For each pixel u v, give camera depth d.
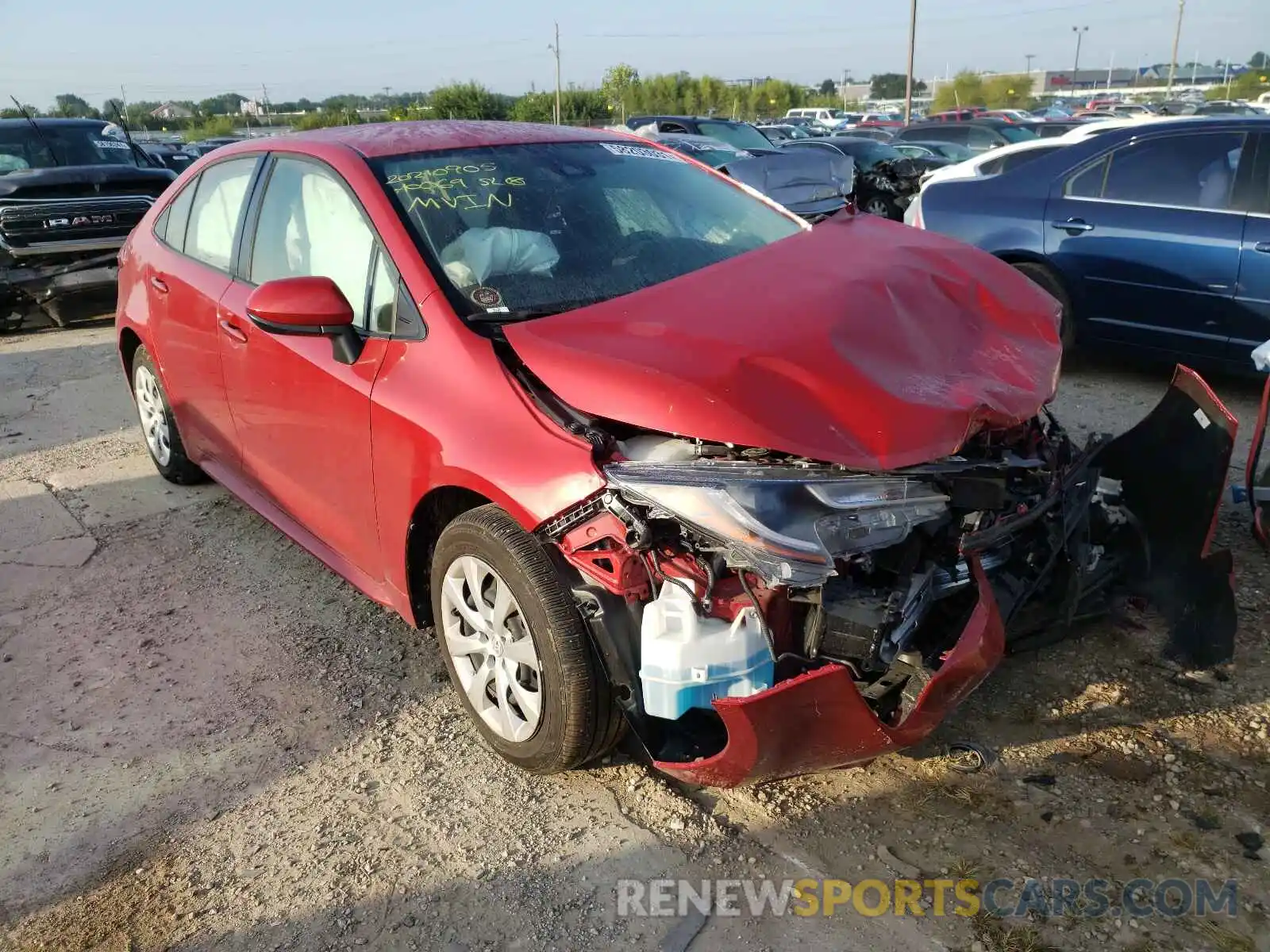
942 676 2.26
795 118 47.94
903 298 2.92
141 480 5.18
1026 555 2.81
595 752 2.64
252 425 3.76
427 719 3.11
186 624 3.75
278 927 2.36
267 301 2.90
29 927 2.40
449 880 2.46
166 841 2.65
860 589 2.40
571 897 2.39
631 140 3.99
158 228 4.62
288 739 3.05
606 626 2.41
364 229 3.18
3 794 2.87
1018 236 6.14
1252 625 3.34
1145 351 5.82
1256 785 2.63
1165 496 3.21
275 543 4.39
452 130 3.67
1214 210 5.43
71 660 3.54
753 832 2.56
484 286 2.99
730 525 2.22
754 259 3.20
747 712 2.14
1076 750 2.79
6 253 8.54
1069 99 63.66
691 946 2.24
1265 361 3.70
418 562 3.09
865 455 2.30
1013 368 2.80
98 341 8.59
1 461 5.56
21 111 10.22
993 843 2.48
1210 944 2.17
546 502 2.44
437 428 2.74
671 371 2.43
